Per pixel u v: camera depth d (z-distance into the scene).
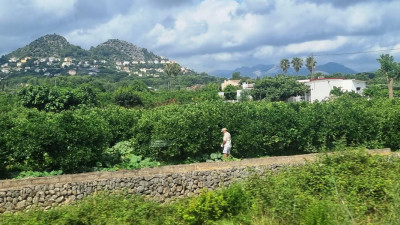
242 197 10.91
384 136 23.06
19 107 34.78
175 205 11.62
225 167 16.53
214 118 19.86
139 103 53.97
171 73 144.50
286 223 9.45
